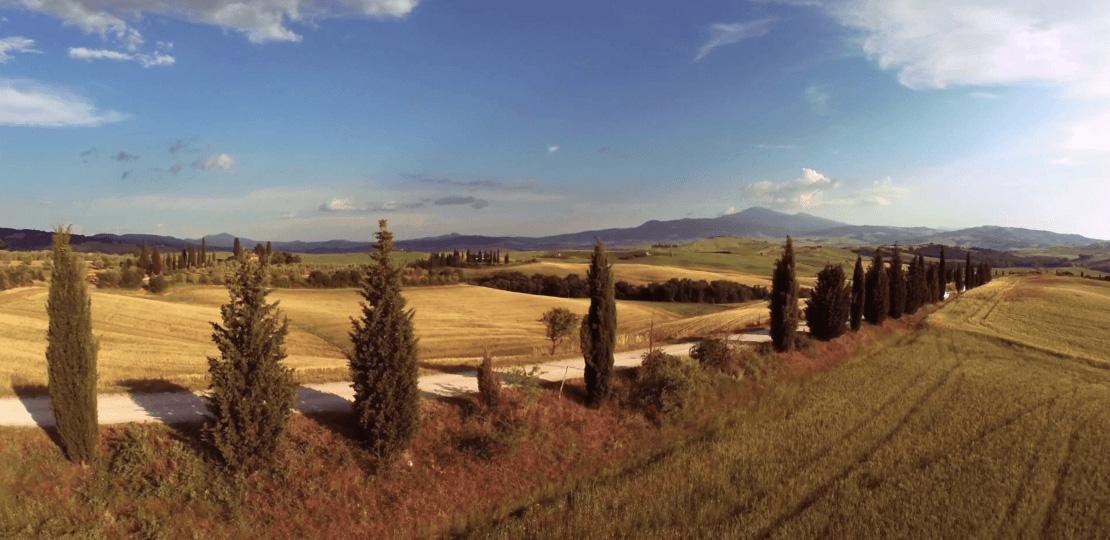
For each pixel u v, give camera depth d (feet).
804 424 84.28
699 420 84.84
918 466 71.10
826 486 65.67
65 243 53.93
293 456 60.70
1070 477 68.74
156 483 54.49
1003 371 121.60
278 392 58.90
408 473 63.57
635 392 87.40
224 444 56.44
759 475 67.62
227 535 52.60
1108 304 239.71
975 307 229.25
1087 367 131.03
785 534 55.36
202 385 77.51
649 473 67.97
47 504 50.29
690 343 134.92
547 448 72.33
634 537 55.01
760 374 104.37
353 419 67.77
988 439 79.71
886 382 108.78
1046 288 297.74
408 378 64.49
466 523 59.11
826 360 123.13
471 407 75.00
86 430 54.13
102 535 49.29
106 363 93.81
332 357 145.38
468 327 209.26
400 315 64.80
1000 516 59.11
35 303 191.42
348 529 55.88
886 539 54.70
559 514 59.16
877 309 167.43
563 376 92.89
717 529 56.54
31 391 70.33
